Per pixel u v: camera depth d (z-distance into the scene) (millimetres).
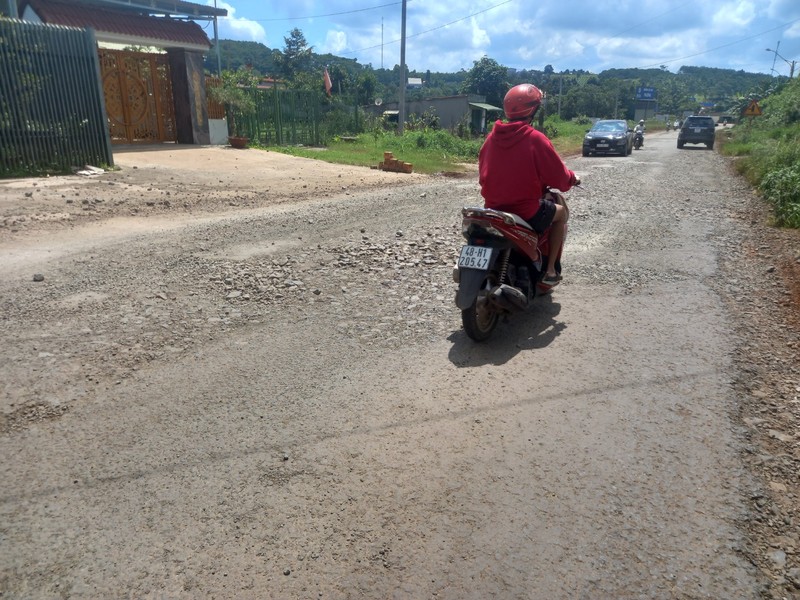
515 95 4312
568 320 4719
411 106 46250
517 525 2488
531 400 3471
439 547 2379
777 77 69312
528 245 4418
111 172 12609
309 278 5773
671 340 4301
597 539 2412
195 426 3236
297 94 23500
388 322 4711
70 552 2371
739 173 15906
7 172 11070
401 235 7520
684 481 2756
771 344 4242
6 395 3547
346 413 3354
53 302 5070
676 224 8383
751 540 2418
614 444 3033
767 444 3051
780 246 7051
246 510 2594
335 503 2631
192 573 2268
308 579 2234
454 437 3111
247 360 4035
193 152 17125
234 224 8312
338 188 12703
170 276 5805
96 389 3639
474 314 4117
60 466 2908
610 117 91000
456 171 17562
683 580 2223
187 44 18406
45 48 11359
